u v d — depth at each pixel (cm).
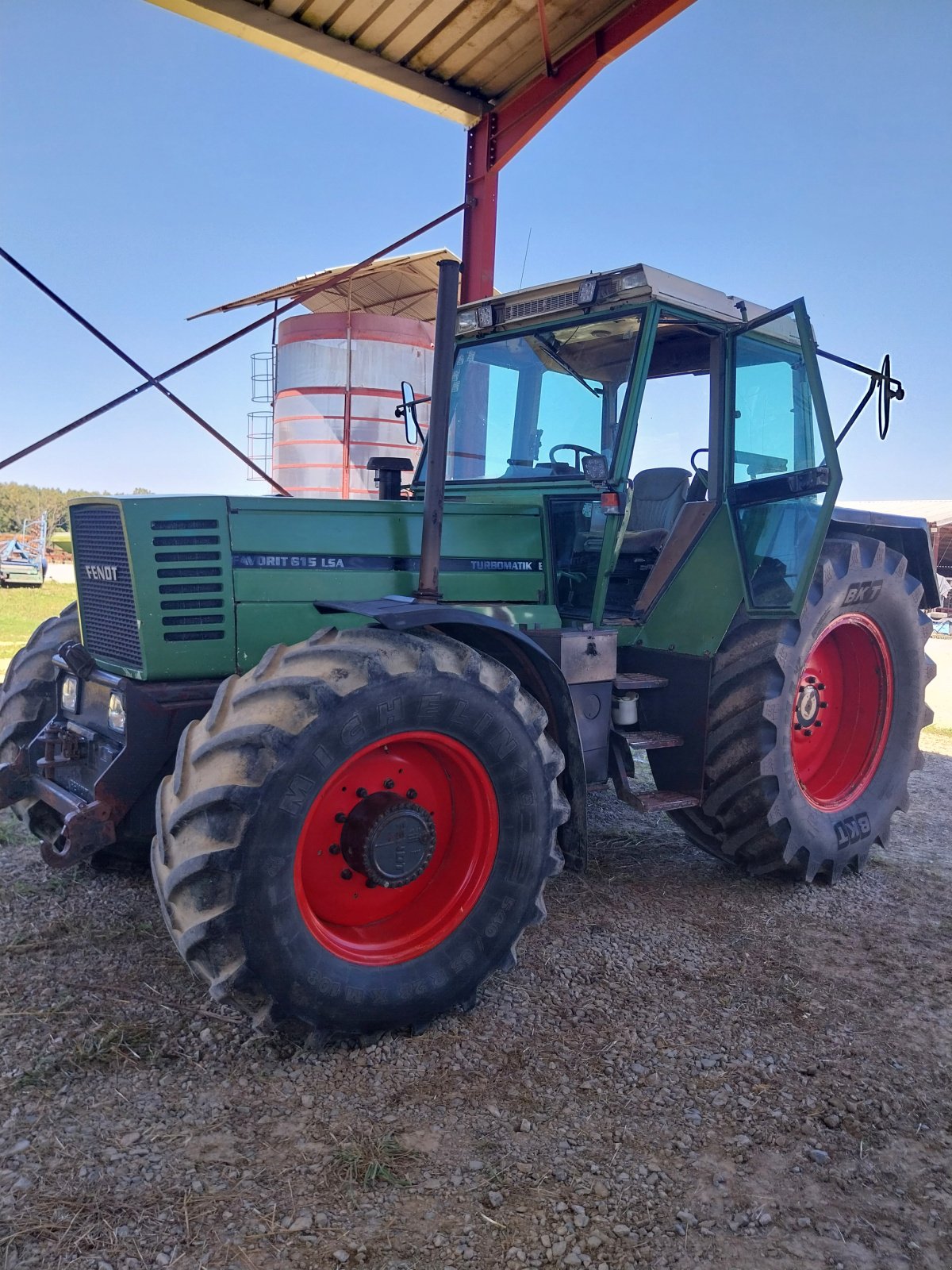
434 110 724
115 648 318
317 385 1016
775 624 381
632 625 413
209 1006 275
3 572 2011
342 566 328
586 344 380
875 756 440
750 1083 251
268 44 648
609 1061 258
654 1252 187
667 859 440
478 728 275
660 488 434
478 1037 270
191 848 237
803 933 358
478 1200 200
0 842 408
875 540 427
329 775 248
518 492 396
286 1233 187
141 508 301
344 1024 255
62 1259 176
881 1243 194
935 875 438
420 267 957
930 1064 264
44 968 294
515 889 287
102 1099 228
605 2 618
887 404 378
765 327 405
